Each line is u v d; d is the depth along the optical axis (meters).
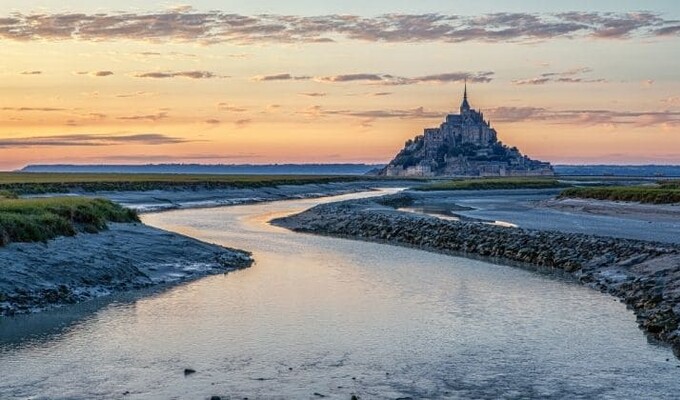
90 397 19.17
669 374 21.53
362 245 55.34
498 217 80.44
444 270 41.81
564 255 44.59
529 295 33.66
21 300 29.62
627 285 34.47
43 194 99.88
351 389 20.17
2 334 25.42
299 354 23.53
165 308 30.09
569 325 27.59
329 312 29.64
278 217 84.94
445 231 58.09
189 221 78.31
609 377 21.30
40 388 19.84
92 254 37.38
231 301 31.70
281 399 19.23
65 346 24.05
